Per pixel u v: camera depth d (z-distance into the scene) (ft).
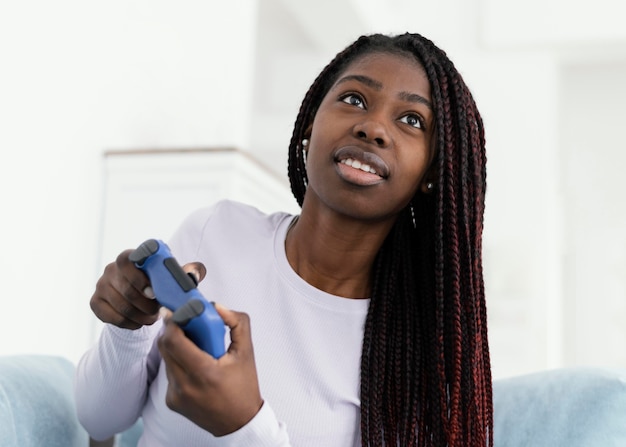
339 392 3.13
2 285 5.96
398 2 16.55
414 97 3.06
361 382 3.17
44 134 6.45
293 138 3.61
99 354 3.15
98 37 7.27
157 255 2.47
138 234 6.89
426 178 3.24
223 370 2.23
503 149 15.70
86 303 7.02
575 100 16.39
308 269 3.28
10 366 3.46
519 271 14.92
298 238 3.31
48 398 3.46
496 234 15.38
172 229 6.79
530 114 15.70
